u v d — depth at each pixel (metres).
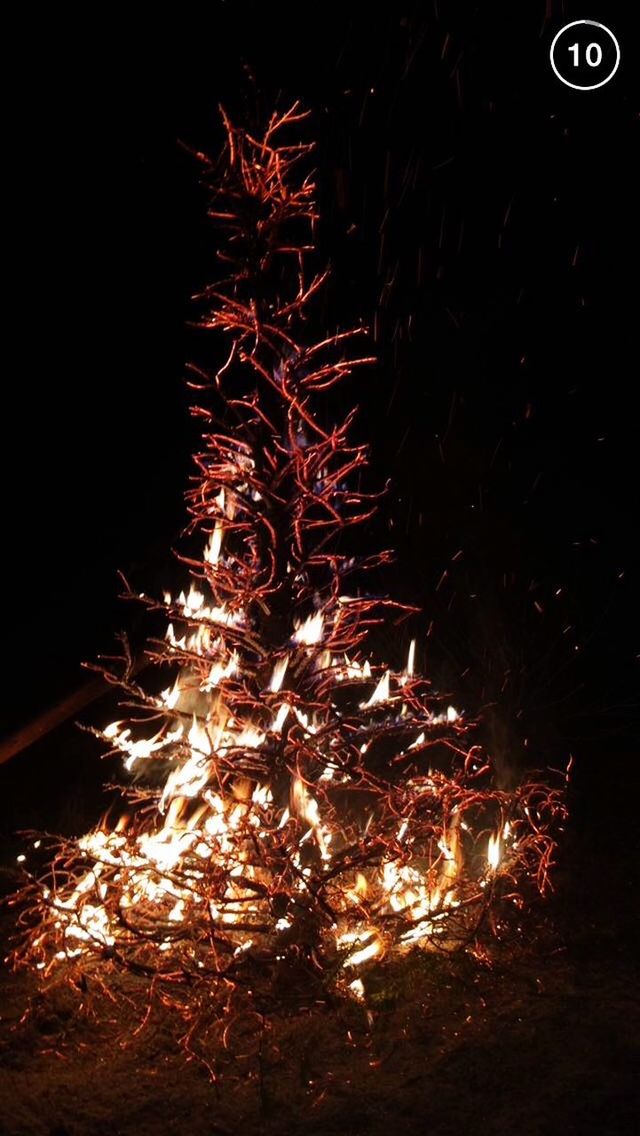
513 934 3.92
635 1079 3.06
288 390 3.54
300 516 3.64
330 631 3.80
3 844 4.80
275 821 3.65
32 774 5.62
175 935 3.64
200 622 3.66
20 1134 2.89
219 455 3.74
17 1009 3.49
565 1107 2.95
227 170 3.50
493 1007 3.46
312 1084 3.09
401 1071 3.15
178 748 4.03
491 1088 3.05
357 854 3.93
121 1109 3.00
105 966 3.67
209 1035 3.33
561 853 4.69
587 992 3.54
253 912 3.58
